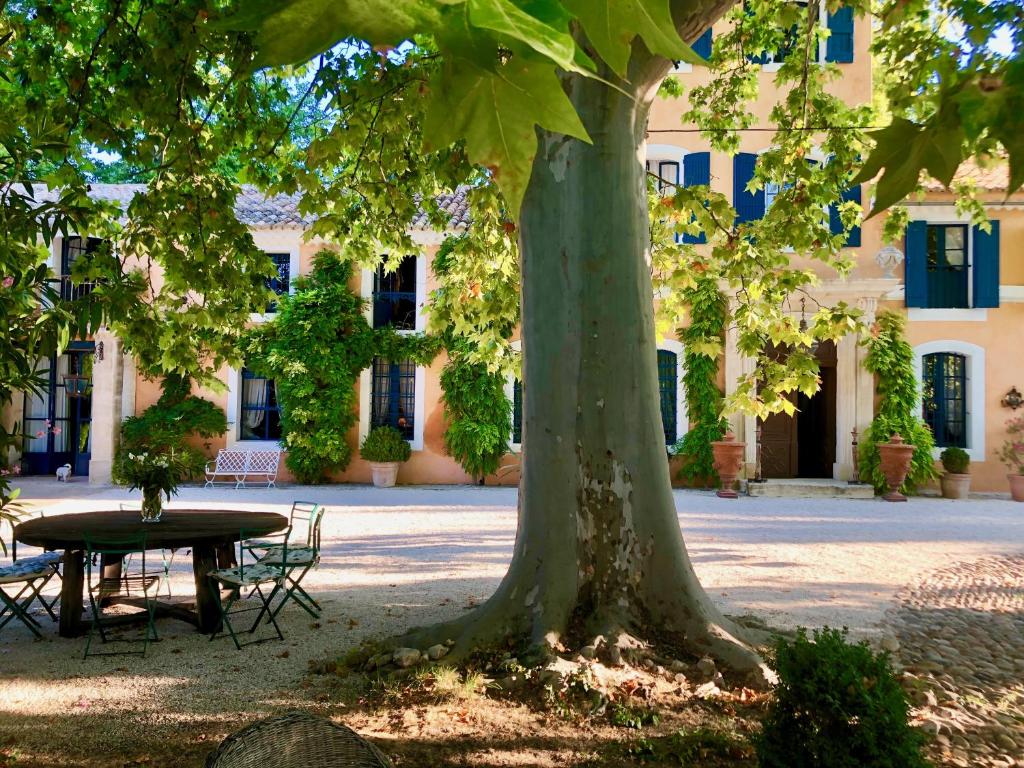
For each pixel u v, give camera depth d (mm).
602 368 5039
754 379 7629
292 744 2582
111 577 6895
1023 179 961
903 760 3086
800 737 3197
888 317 15664
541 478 5129
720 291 15938
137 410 16984
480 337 9188
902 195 1062
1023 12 1100
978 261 15734
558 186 5051
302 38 634
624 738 3955
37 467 17953
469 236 8625
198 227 5934
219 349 6195
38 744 3973
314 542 6852
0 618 6570
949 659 5418
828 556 9000
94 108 6199
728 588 7383
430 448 16984
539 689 4477
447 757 3771
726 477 15359
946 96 989
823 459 16609
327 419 16656
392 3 617
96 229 5828
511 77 794
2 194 2941
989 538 10336
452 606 6723
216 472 16375
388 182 7406
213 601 6109
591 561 5043
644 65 4820
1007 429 15844
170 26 5266
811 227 7719
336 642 5723
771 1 8008
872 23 15617
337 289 16719
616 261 5035
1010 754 3891
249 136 7219
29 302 2832
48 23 5727
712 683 4555
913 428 15383
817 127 7422
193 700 4586
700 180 15977
